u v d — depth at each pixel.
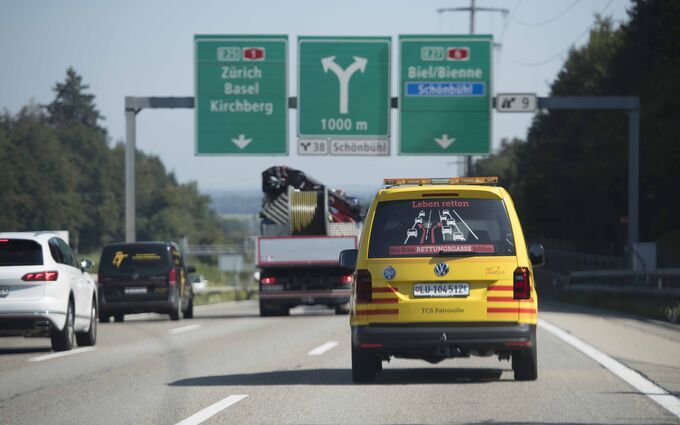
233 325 72.25
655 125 152.50
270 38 97.56
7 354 49.88
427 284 33.84
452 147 97.31
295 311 108.19
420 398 31.72
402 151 97.12
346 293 83.19
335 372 39.47
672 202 160.25
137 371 40.53
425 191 34.16
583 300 106.31
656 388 33.59
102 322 81.56
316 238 82.25
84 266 53.78
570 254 185.00
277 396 32.53
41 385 36.12
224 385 35.62
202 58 97.62
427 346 33.69
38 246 49.62
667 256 144.88
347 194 89.44
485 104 97.31
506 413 28.48
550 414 28.27
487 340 33.59
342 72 97.44
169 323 77.25
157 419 28.16
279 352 48.47
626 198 172.38
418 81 97.19
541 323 66.06
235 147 97.38
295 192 88.25
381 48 97.56
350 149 97.38
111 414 29.22
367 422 27.30
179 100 97.94
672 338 54.41
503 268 33.78
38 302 48.69
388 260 34.06
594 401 30.70
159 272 79.19
